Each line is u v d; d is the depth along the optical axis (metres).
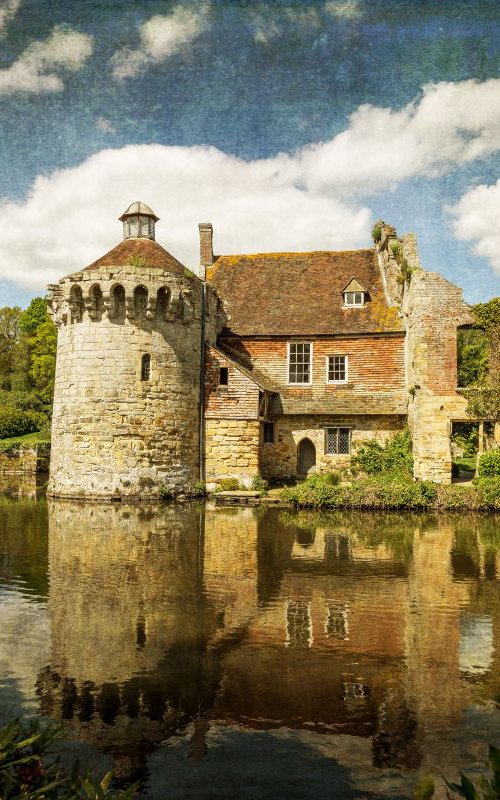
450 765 5.44
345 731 6.00
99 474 24.66
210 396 27.03
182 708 6.45
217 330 30.58
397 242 31.03
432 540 16.00
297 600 10.31
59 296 26.23
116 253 27.56
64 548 14.41
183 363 26.12
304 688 6.92
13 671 7.29
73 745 5.71
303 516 20.47
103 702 6.54
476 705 6.55
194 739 5.85
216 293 29.45
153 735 5.91
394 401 29.23
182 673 7.29
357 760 5.52
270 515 20.61
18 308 77.62
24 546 14.62
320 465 29.70
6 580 11.42
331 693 6.80
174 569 12.41
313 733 5.97
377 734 5.96
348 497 22.45
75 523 18.30
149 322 25.20
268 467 30.03
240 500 24.39
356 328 30.05
